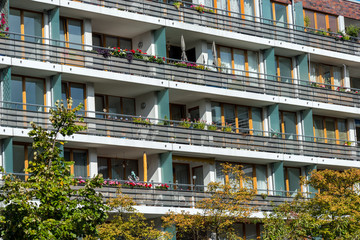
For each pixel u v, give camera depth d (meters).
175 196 35.94
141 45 38.72
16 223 21.58
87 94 35.69
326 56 44.09
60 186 22.73
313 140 42.69
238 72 41.38
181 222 33.12
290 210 35.28
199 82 38.81
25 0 33.75
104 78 35.31
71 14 35.75
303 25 44.16
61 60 34.69
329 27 46.12
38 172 23.05
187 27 38.62
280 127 42.66
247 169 40.69
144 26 37.75
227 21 40.75
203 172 39.12
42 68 33.38
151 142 35.94
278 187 40.53
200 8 39.62
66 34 35.81
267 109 41.75
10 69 32.69
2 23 33.38
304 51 43.09
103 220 23.19
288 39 43.06
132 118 38.12
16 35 34.12
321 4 45.88
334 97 44.12
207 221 33.53
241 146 39.41
